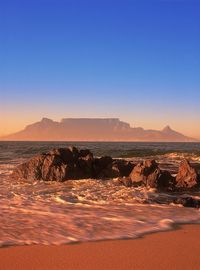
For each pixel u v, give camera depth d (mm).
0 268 6895
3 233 9359
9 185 19703
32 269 6859
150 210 12523
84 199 14773
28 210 12508
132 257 7523
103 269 6883
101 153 52594
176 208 12914
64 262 7207
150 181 18188
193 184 18047
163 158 40438
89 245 8336
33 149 68500
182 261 7312
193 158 39938
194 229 9844
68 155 22766
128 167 22766
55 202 14242
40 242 8570
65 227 10016
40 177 21688
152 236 9117
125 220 10883
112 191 16609
